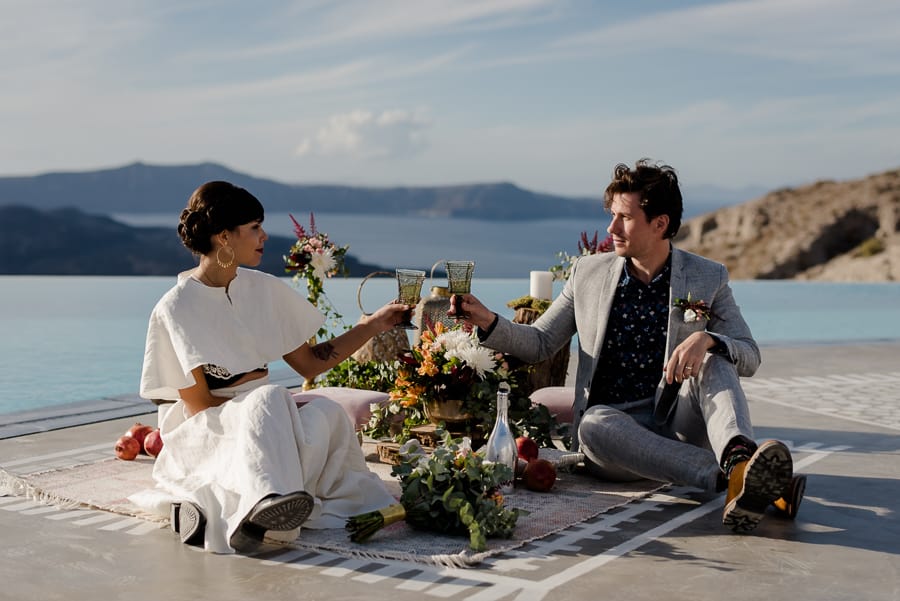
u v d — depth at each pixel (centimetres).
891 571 255
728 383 309
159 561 259
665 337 347
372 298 1533
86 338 1112
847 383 659
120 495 325
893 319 1672
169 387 304
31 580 243
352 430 302
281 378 643
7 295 1647
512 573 250
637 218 338
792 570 255
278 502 251
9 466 374
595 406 346
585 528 295
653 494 340
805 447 432
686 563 260
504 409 340
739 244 4941
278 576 247
